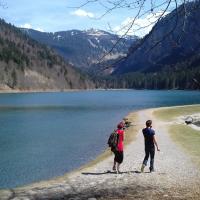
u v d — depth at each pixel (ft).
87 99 554.87
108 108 359.05
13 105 407.44
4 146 130.82
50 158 107.65
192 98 545.44
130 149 100.68
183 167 70.74
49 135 161.68
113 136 66.39
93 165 77.61
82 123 216.74
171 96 623.36
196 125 197.88
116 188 54.90
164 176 62.69
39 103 445.37
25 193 53.36
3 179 82.89
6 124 213.25
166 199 46.93
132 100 513.86
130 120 213.25
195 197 47.70
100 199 48.57
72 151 119.24
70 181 61.62
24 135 161.99
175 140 117.80
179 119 222.69
